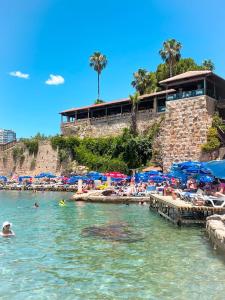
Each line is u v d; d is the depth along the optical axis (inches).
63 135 3073.3
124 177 2053.4
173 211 1074.1
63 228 914.1
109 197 1641.2
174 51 2960.1
